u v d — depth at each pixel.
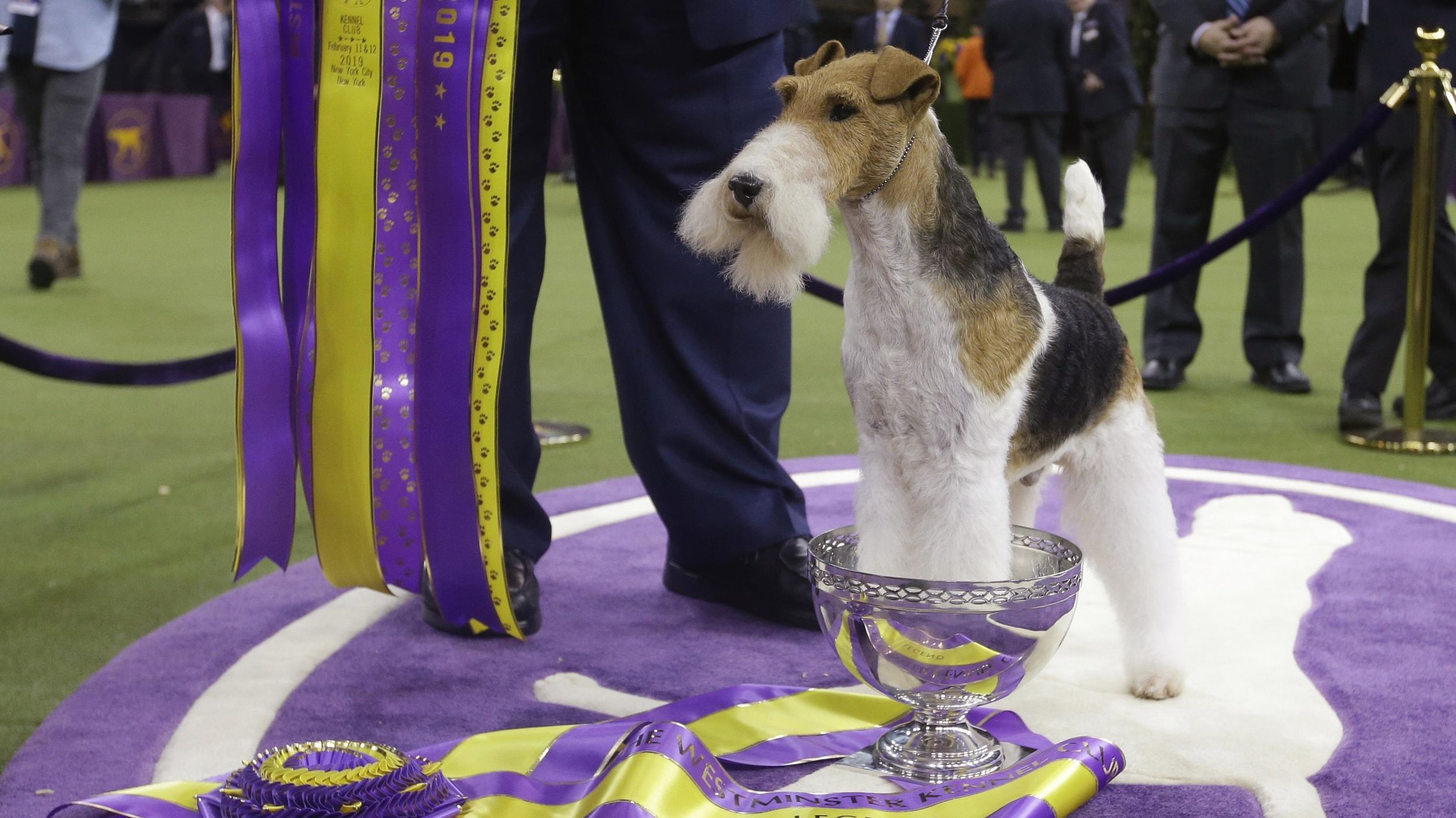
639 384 2.55
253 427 2.16
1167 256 4.93
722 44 2.31
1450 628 2.45
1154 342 5.02
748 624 2.58
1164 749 1.94
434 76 2.11
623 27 2.37
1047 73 9.95
